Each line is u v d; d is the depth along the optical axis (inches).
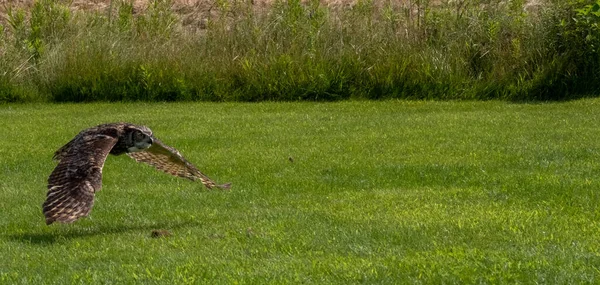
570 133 1229.1
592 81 1616.6
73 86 1707.7
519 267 634.2
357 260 663.8
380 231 748.6
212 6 1948.8
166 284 608.4
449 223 773.3
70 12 1888.5
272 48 1747.0
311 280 616.4
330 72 1673.2
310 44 1723.7
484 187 924.6
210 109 1555.1
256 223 791.1
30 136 1286.9
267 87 1681.8
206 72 1711.4
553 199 859.4
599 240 719.1
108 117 1465.3
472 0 1770.4
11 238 762.2
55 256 700.7
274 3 1841.8
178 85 1690.5
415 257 671.1
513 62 1669.5
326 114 1464.1
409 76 1670.8
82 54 1744.6
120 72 1715.1
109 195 914.1
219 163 1072.2
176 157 679.1
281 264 658.2
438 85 1651.1
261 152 1134.4
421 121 1357.0
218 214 834.8
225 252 701.9
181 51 1756.9
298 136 1246.3
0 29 1796.3
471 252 681.6
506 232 745.6
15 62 1744.6
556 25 1654.8
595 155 1072.8
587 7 1243.8
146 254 699.4
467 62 1691.7
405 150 1130.0
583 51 1622.8
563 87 1612.9
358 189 933.8
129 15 1836.9
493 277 611.5
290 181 968.9
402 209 834.8
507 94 1633.9
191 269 642.8
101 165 552.7
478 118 1378.0
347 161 1069.1
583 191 885.8
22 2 2038.6
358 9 1787.6
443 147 1143.6
